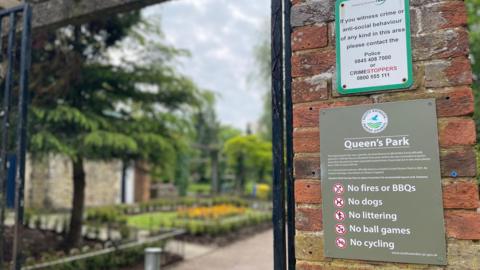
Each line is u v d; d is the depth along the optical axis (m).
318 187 1.38
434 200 1.22
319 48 1.44
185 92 6.66
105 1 2.79
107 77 5.99
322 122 1.40
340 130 1.36
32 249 5.68
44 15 3.03
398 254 1.25
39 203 12.88
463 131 1.21
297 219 1.40
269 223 11.74
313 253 1.37
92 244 6.64
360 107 1.34
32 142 5.05
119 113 6.48
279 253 1.49
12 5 2.58
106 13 2.85
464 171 1.19
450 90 1.23
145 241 6.65
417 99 1.27
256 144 18.83
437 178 1.22
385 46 1.33
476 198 1.17
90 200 14.49
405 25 1.31
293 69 1.47
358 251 1.30
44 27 3.06
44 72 5.58
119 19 6.03
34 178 12.88
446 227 1.20
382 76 1.32
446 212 1.20
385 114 1.30
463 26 1.25
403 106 1.28
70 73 5.70
